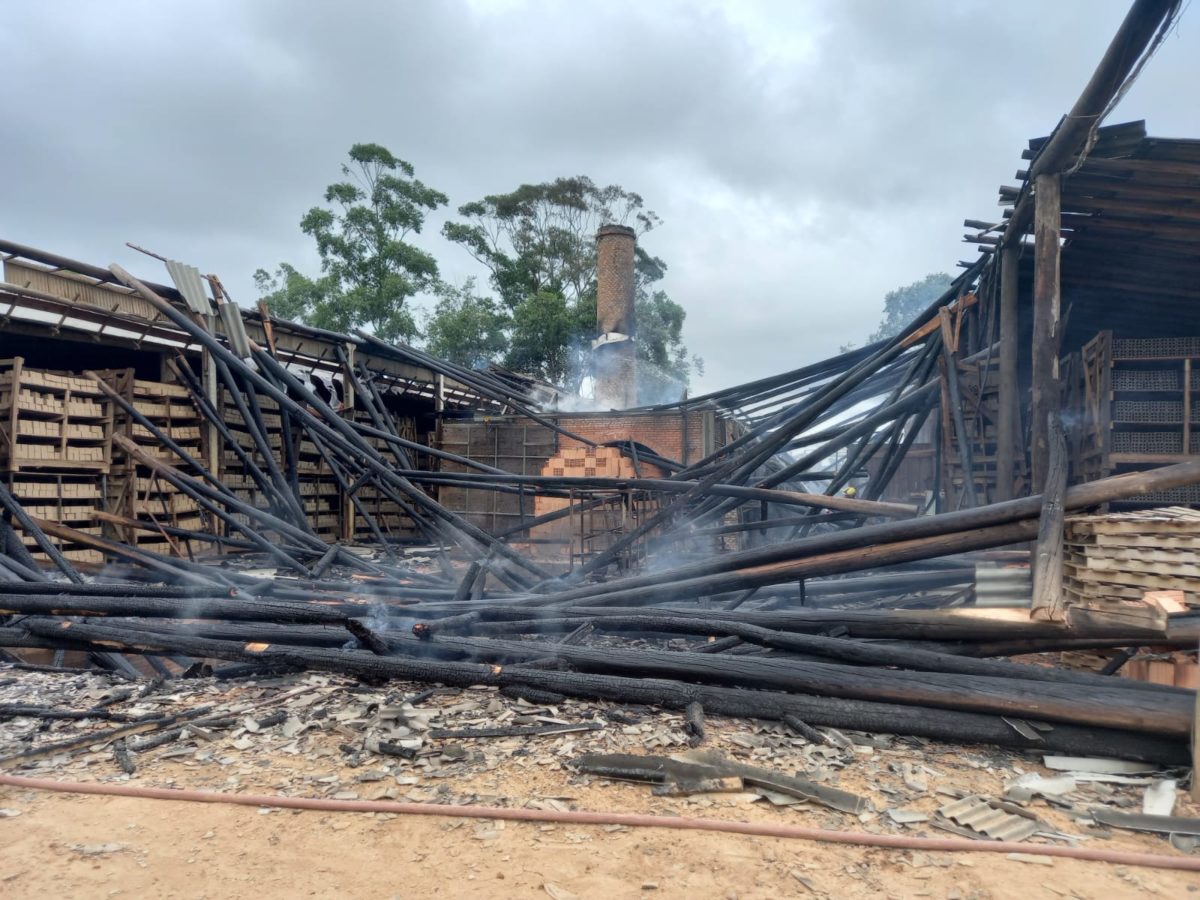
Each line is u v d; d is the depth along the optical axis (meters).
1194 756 4.19
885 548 6.96
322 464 18.58
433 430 25.05
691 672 5.70
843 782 4.36
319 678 6.27
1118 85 6.21
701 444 18.09
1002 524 6.49
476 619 7.29
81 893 3.23
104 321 13.84
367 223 37.53
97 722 5.46
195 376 15.95
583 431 19.28
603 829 3.79
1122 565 5.81
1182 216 8.70
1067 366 10.96
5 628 7.27
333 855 3.54
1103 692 4.86
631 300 27.92
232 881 3.32
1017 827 3.80
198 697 5.93
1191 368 9.16
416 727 5.12
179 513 14.45
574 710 5.52
